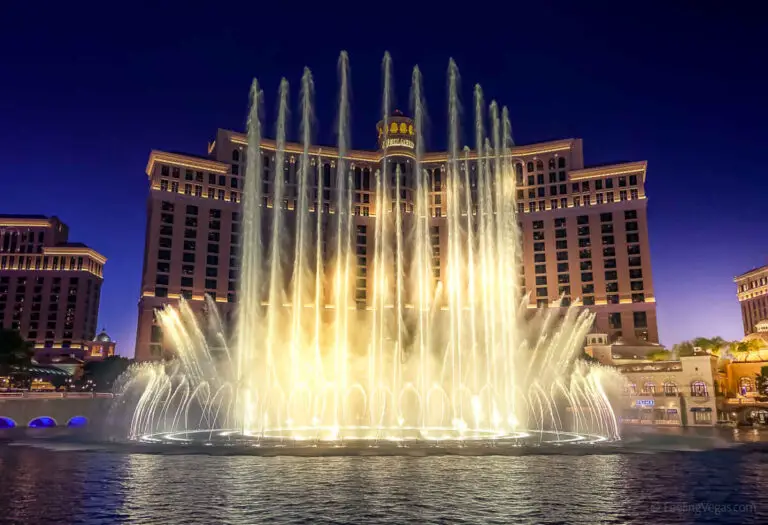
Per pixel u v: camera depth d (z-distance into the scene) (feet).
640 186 524.52
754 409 282.97
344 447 151.84
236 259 511.40
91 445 159.02
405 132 570.87
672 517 73.51
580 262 526.98
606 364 385.50
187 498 83.61
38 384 407.44
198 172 512.22
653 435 211.61
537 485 95.55
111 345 595.47
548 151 556.10
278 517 72.33
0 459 128.67
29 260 609.83
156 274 479.41
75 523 68.95
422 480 99.81
